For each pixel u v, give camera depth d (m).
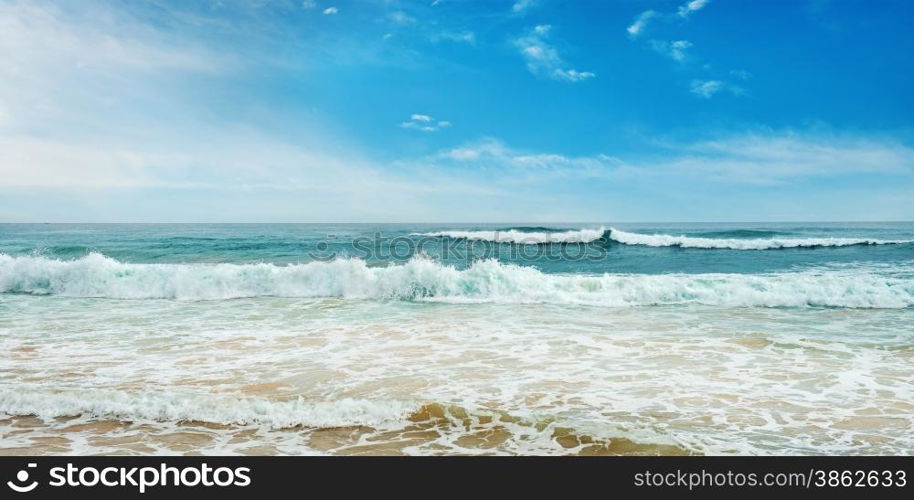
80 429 4.29
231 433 4.22
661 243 25.42
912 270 15.59
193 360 6.49
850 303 10.34
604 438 4.11
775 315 9.43
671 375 5.76
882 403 4.85
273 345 7.29
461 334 7.94
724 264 17.97
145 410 4.58
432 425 4.35
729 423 4.39
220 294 11.88
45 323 8.89
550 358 6.52
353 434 4.20
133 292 12.01
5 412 4.60
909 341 7.34
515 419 4.45
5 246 25.80
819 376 5.70
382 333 8.03
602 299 10.98
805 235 32.16
